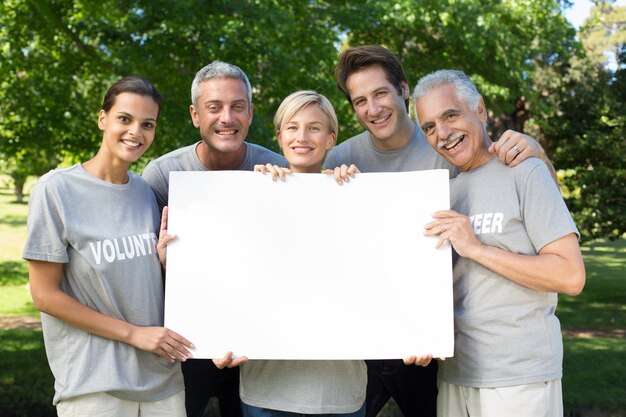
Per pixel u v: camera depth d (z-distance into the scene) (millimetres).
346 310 2545
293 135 2641
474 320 2477
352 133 8336
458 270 2586
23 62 8391
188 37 7199
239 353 2525
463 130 2510
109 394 2412
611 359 7309
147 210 2605
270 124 8047
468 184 2580
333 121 2697
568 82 13156
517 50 10367
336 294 2555
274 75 7527
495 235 2449
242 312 2545
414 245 2551
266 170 2621
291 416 2555
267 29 7730
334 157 3213
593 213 11617
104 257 2412
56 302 2371
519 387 2400
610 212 11234
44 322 2492
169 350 2479
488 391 2449
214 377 3213
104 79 8336
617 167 11797
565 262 2332
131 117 2455
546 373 2402
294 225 2592
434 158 3000
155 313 2543
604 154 11727
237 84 2898
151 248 2553
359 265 2564
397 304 2533
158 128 7398
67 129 8188
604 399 5652
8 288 13250
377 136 2980
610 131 12023
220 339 2531
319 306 2553
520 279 2365
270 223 2594
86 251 2398
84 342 2428
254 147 3209
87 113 8359
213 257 2570
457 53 10547
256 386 2602
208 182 2611
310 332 2539
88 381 2387
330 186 2609
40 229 2363
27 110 8195
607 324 10078
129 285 2461
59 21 7969
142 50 7180
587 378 6387
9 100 8219
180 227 2584
